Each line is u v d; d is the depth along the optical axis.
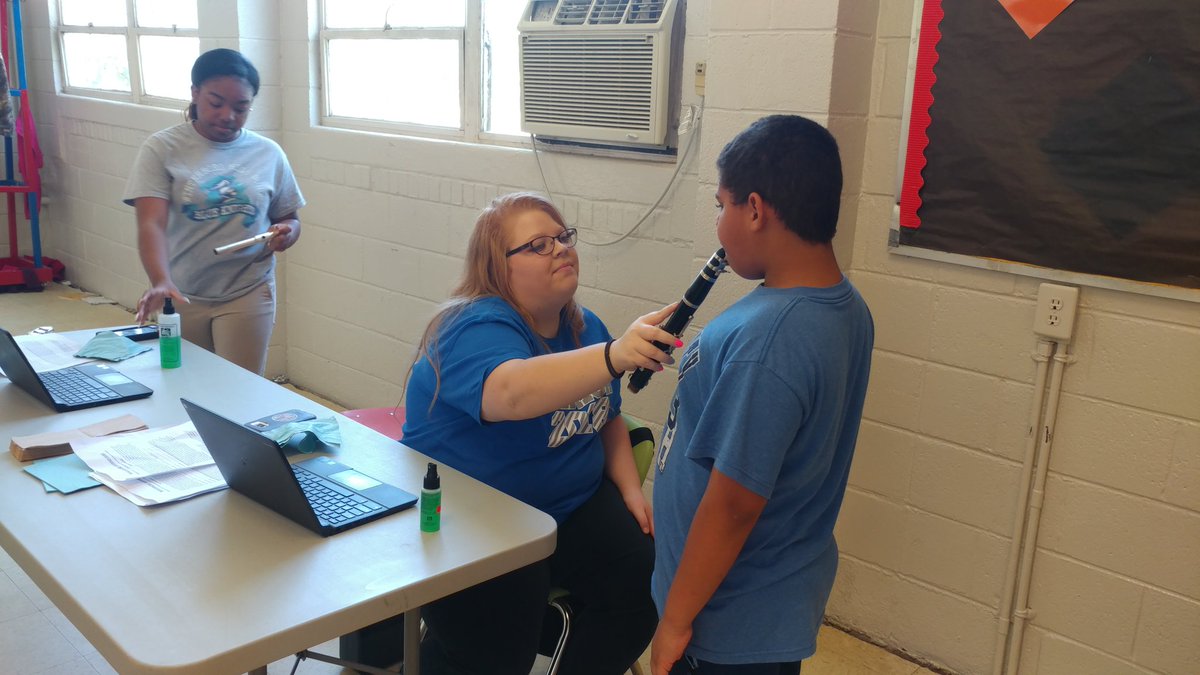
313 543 1.44
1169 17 1.87
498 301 1.82
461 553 1.43
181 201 2.82
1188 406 1.99
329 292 4.24
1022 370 2.21
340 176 4.05
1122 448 2.09
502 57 3.40
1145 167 1.95
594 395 1.93
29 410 1.96
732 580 1.37
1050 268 2.11
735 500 1.25
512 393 1.61
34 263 6.18
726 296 2.54
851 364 1.38
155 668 1.12
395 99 3.88
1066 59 2.02
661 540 1.46
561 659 1.88
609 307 3.06
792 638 1.35
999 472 2.28
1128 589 2.12
